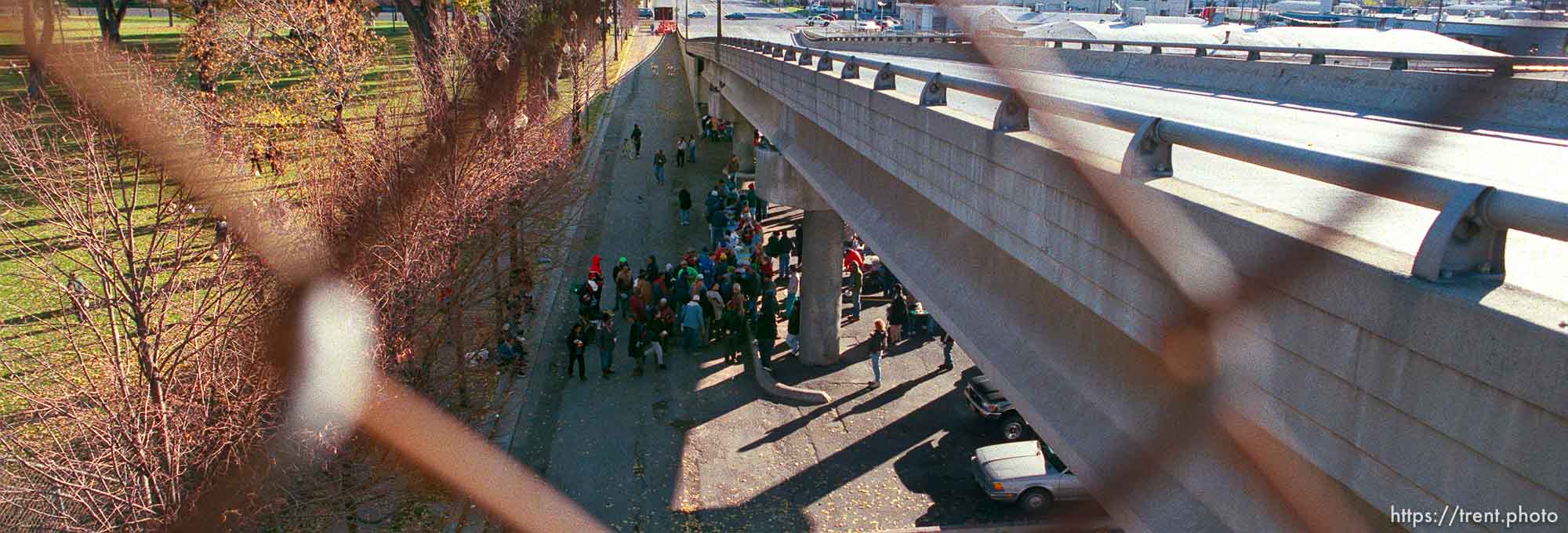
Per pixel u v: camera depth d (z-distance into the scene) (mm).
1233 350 3748
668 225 28781
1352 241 3273
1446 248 2770
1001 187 6184
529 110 21406
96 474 7773
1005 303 6953
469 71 17578
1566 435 2320
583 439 14648
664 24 99938
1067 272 5281
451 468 12391
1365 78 13180
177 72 17922
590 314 18406
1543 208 2473
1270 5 26781
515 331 17922
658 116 50438
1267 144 3621
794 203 16984
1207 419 4148
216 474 8555
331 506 10023
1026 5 33844
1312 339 3262
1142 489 4816
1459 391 2646
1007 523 12391
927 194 7844
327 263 10539
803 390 16562
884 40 40062
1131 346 5008
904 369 17875
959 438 14984
